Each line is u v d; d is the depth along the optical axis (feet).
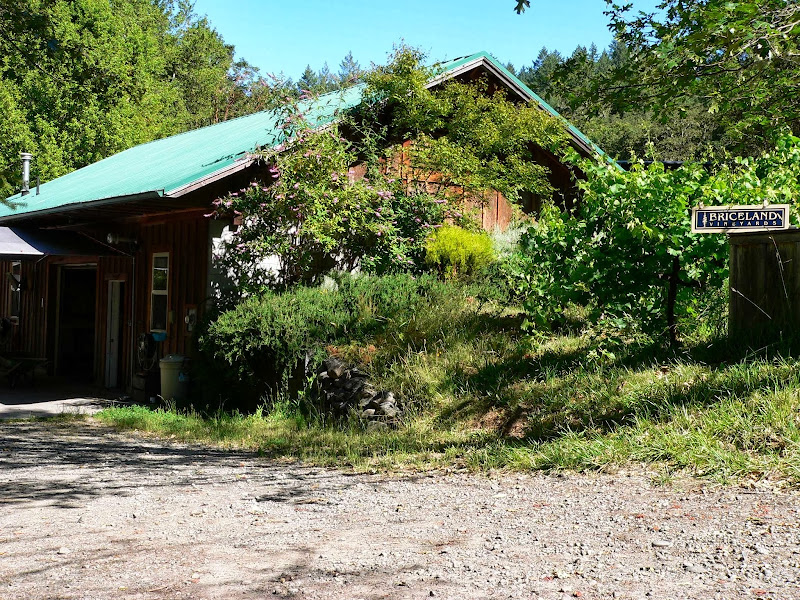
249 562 15.37
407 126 49.19
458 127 49.70
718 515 16.10
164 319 50.37
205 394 44.16
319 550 16.02
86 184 62.80
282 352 38.75
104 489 23.73
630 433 22.66
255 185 43.39
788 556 13.46
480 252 45.42
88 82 35.81
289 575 14.42
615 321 31.32
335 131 45.01
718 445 20.20
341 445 30.45
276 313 39.32
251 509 20.34
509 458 23.71
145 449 32.53
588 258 30.71
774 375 22.82
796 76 32.40
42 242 53.42
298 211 42.47
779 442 19.56
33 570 15.30
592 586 12.93
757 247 27.12
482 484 21.66
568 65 35.86
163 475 26.12
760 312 27.20
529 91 53.78
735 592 12.24
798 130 41.60
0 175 27.43
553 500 18.83
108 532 18.25
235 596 13.41
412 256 47.19
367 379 35.53
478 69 52.42
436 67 48.78
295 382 39.17
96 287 59.16
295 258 44.62
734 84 33.24
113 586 14.15
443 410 32.12
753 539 14.46
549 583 13.21
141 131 111.45
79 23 94.94
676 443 20.93
